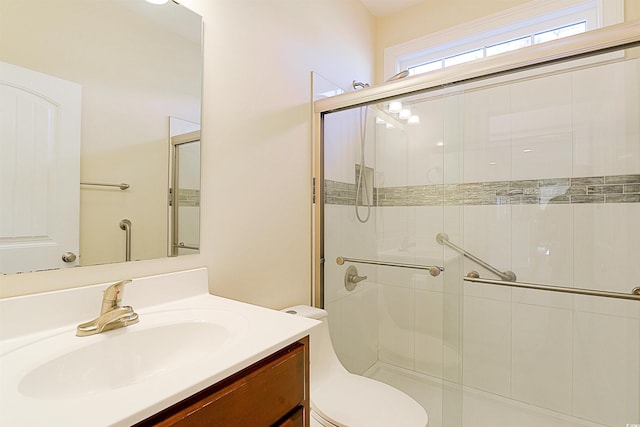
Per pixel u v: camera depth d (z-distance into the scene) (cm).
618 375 147
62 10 80
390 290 191
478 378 174
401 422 106
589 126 150
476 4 194
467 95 171
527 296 165
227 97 119
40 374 58
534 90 160
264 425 63
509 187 166
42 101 77
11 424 40
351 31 200
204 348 77
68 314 76
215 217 115
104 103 87
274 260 141
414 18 216
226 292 119
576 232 154
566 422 156
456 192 176
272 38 140
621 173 145
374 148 187
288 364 70
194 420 50
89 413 43
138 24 95
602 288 150
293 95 152
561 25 173
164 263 99
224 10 119
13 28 72
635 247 143
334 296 172
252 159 130
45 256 76
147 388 49
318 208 165
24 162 74
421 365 183
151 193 97
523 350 166
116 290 77
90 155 85
